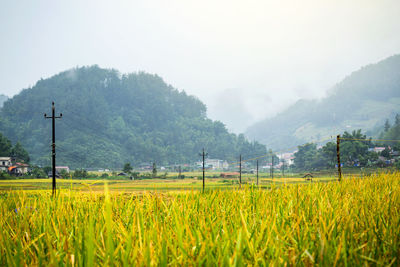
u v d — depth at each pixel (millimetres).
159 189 7469
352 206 5617
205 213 5168
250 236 3250
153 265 2498
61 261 2791
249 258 2986
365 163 132500
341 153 149500
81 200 5852
